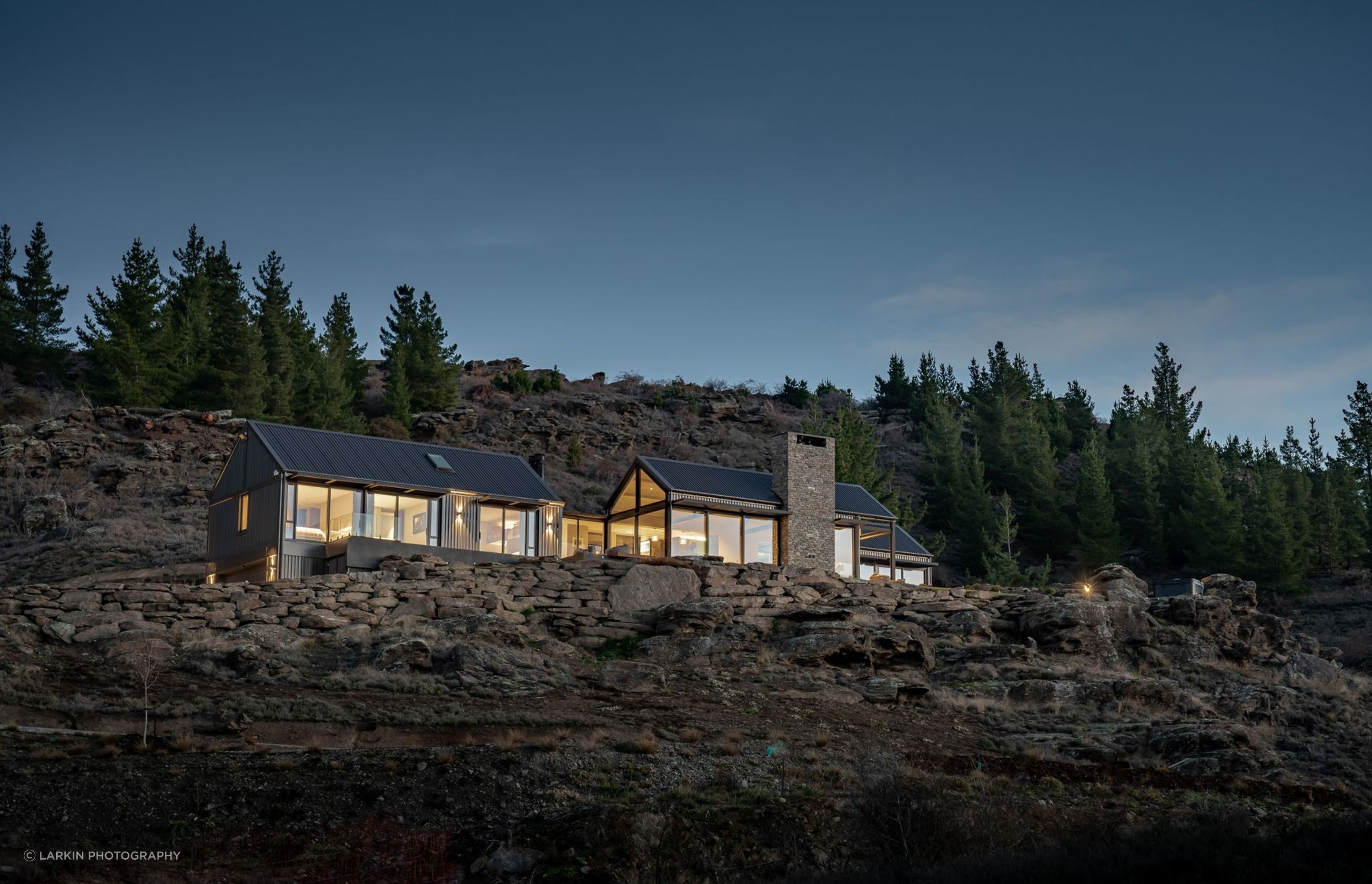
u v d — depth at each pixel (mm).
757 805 21328
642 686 30953
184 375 74188
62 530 54969
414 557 38438
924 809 20344
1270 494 76062
